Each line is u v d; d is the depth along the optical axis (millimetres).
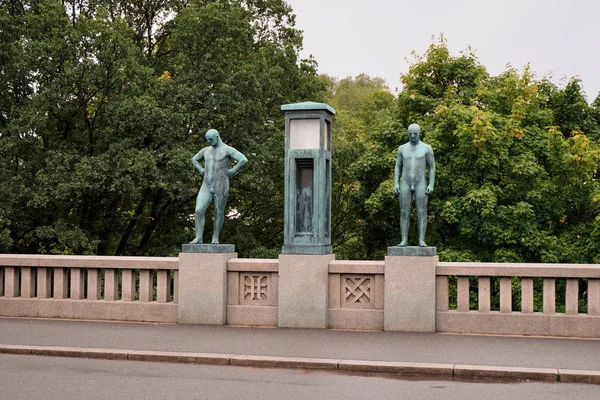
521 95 25156
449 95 25469
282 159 30109
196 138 28406
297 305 11914
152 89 27719
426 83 26328
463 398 7469
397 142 25859
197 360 9453
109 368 9109
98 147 27953
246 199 31219
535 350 9797
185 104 27625
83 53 26875
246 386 8055
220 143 12812
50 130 27859
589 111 27844
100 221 29672
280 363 9156
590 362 8938
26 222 26859
